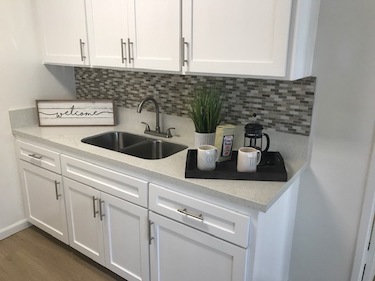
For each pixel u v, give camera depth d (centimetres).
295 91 173
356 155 164
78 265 224
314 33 158
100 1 193
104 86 259
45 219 242
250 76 150
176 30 165
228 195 136
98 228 202
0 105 232
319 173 177
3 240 250
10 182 249
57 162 212
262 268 154
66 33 219
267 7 136
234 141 199
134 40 184
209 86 202
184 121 220
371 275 189
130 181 173
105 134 233
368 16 147
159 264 176
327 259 186
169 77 219
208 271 155
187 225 155
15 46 232
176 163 171
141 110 217
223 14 148
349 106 160
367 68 152
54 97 265
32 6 236
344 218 175
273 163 165
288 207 175
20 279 210
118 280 209
